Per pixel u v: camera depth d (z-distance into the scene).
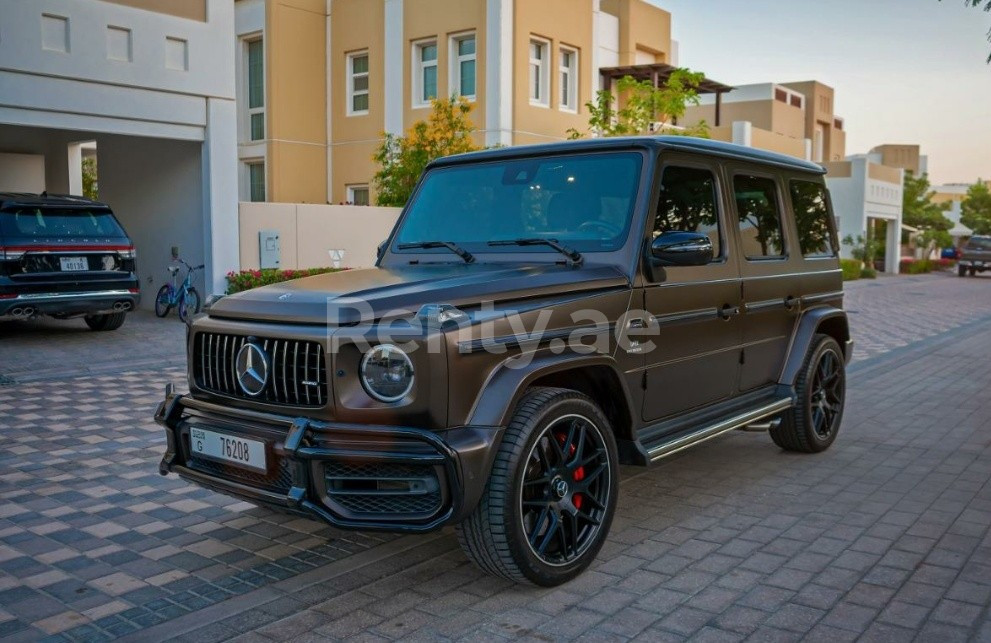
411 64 21.86
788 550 4.23
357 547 4.33
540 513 3.65
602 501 3.93
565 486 3.75
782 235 5.68
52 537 4.49
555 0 21.45
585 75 22.69
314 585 3.85
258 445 3.53
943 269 44.88
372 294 3.56
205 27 13.55
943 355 11.55
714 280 4.80
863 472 5.70
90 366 9.61
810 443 6.01
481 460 3.33
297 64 23.20
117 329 12.67
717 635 3.33
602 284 4.04
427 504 3.38
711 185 4.91
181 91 13.33
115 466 5.83
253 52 23.33
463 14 20.58
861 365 10.58
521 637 3.32
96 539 4.46
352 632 3.38
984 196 58.25
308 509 3.34
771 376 5.59
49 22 11.83
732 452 6.26
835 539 4.38
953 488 5.31
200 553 4.26
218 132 13.89
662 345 4.38
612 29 24.81
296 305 3.56
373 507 3.40
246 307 3.75
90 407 7.70
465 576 3.94
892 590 3.74
